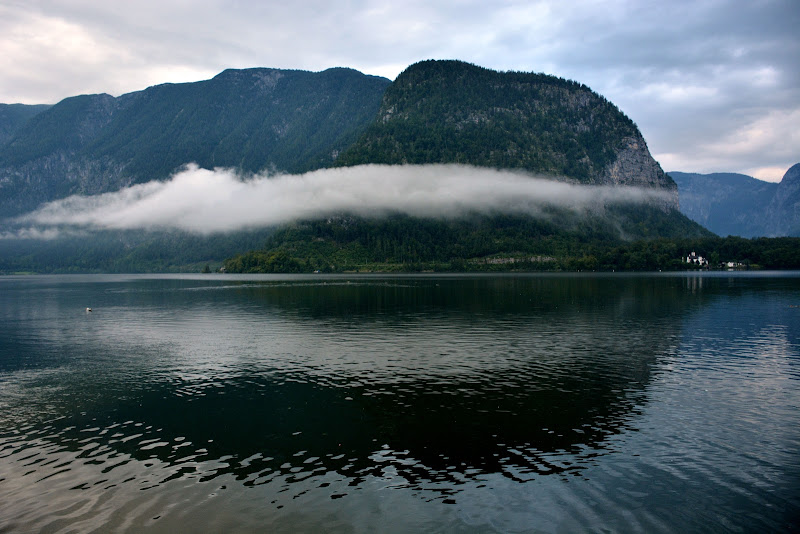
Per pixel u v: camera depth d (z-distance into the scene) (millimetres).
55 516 24516
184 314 103562
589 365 53375
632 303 115688
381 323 85000
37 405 40906
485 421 36594
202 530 23422
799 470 28891
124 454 31281
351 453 31266
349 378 48625
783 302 115625
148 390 45062
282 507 25250
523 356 58000
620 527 23672
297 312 103188
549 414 38000
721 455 30812
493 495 26328
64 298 152625
